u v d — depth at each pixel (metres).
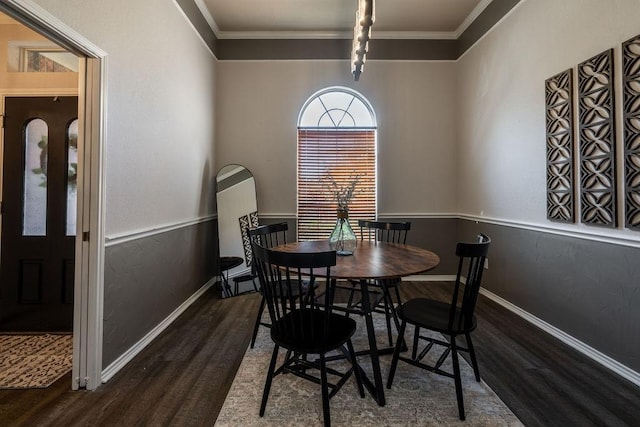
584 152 2.06
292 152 3.80
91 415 1.49
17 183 2.45
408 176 3.82
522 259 2.67
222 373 1.85
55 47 2.49
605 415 1.50
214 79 3.66
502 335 2.34
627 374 1.79
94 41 1.65
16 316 2.42
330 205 3.82
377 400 1.58
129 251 2.00
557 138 2.28
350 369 1.75
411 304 1.87
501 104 2.95
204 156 3.36
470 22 3.45
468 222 3.56
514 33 2.76
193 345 2.20
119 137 1.89
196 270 3.18
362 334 2.39
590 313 2.03
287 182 3.80
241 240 3.56
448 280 3.82
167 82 2.52
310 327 1.58
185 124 2.88
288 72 3.78
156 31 2.33
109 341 1.81
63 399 1.60
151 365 1.94
